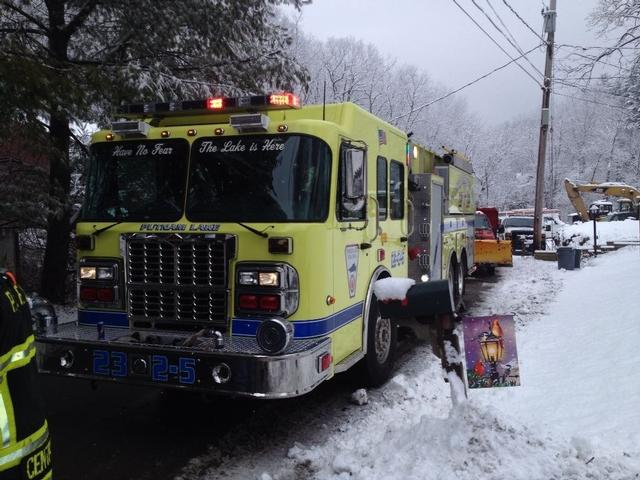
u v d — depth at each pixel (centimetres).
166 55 985
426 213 794
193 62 1012
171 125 546
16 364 191
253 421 523
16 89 705
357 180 499
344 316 507
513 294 1218
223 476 418
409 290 461
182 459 447
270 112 533
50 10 928
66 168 912
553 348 692
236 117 465
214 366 414
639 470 355
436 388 604
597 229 2534
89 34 993
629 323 713
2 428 186
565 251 1549
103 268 493
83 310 508
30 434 195
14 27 875
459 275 1028
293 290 446
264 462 440
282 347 404
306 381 418
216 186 476
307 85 1115
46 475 204
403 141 705
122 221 500
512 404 508
